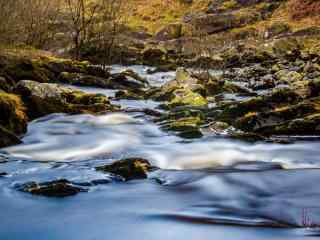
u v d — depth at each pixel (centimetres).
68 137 1009
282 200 638
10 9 2502
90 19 2694
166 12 5869
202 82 1742
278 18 5072
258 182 714
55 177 727
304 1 5078
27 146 934
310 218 569
